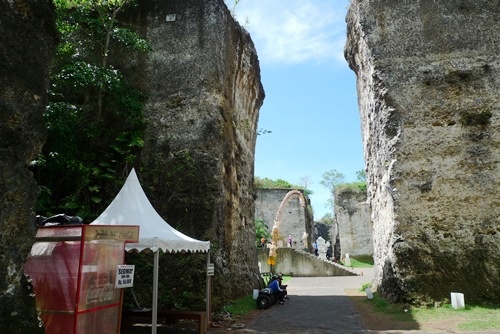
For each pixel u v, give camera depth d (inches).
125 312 332.2
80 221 281.0
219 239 445.1
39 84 176.7
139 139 471.8
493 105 461.1
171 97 491.5
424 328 325.4
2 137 156.3
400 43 498.6
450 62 481.7
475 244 427.8
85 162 465.7
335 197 1497.3
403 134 468.4
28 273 211.2
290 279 926.4
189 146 466.6
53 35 191.5
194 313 320.2
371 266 1284.4
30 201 168.7
